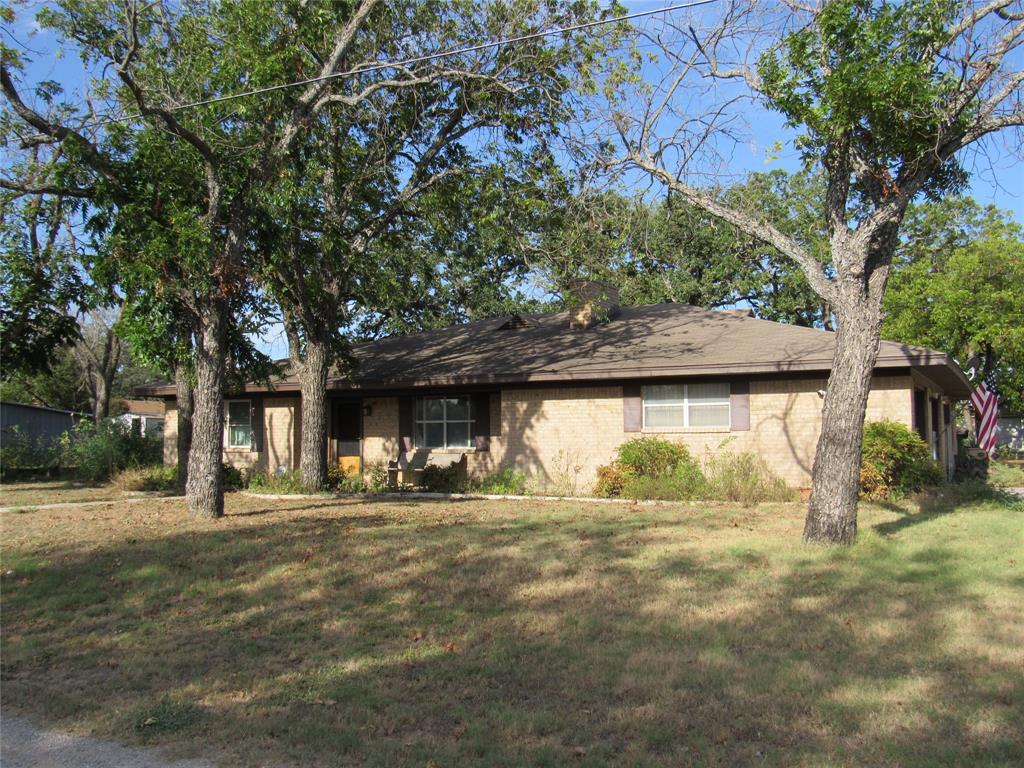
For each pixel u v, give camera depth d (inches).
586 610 279.9
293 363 739.4
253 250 566.3
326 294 675.4
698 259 1267.2
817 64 379.2
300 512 546.9
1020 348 1155.9
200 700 206.1
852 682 204.7
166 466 887.7
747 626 255.9
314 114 533.6
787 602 282.7
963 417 1620.3
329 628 267.6
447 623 269.6
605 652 233.9
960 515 474.0
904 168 376.5
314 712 195.5
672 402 665.6
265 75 477.4
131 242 486.0
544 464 709.3
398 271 864.9
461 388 753.0
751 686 203.6
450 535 425.7
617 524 463.8
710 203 437.1
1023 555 352.2
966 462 940.0
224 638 260.1
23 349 731.4
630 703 196.1
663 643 241.3
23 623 283.1
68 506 612.4
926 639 238.4
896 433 563.5
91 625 278.8
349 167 654.5
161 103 515.8
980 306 1190.3
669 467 624.4
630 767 160.9
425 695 205.3
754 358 619.8
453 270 1071.6
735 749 168.2
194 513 510.0
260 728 185.9
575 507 562.3
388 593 308.8
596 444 691.4
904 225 1320.1
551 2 555.8
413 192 668.1
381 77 614.5
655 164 470.0
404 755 169.6
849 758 162.6
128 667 233.5
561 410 706.8
